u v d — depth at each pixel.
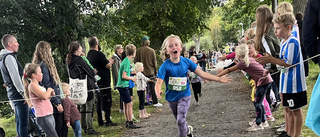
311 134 4.32
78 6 10.08
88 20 10.66
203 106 8.52
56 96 4.69
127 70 6.46
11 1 8.25
